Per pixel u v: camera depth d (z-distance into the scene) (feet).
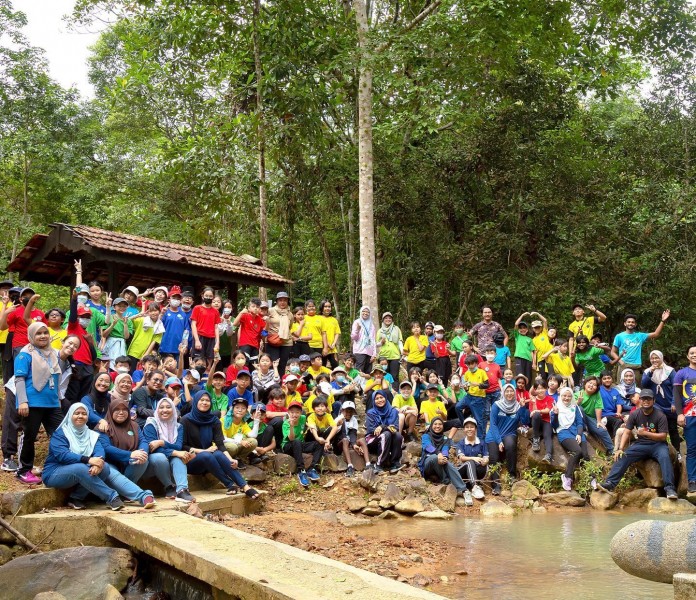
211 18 62.08
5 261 82.28
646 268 66.59
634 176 73.77
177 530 23.29
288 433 38.58
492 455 41.19
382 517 35.17
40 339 28.60
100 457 26.94
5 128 84.79
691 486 38.19
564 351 46.57
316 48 60.80
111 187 89.40
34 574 22.50
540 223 72.38
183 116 77.87
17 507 25.75
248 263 55.21
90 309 35.55
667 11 66.80
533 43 70.44
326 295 89.86
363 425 45.50
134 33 66.74
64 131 88.84
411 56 58.13
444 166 73.00
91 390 30.86
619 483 39.75
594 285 68.44
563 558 26.78
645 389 39.63
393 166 71.61
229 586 18.45
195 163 59.88
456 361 52.08
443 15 57.47
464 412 46.11
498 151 70.49
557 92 74.43
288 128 60.75
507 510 36.83
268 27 59.72
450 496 37.68
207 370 41.75
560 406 41.04
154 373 33.30
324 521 32.24
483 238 69.56
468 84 67.62
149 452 30.14
